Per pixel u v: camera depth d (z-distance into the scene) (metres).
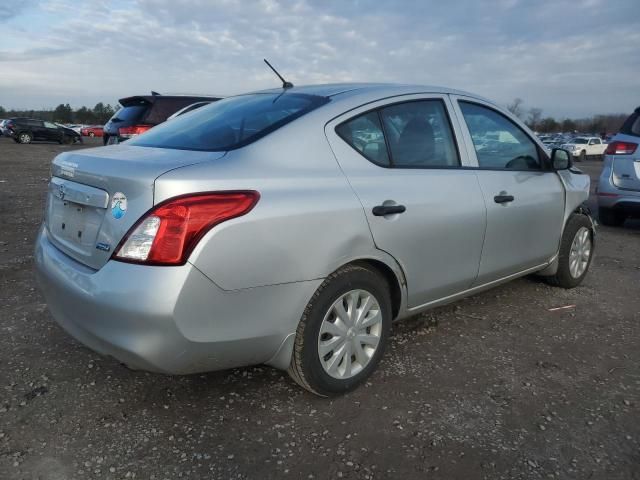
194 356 2.25
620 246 6.62
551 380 3.03
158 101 10.37
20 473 2.19
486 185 3.42
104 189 2.34
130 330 2.15
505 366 3.19
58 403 2.69
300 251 2.42
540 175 4.00
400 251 2.87
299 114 2.75
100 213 2.36
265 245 2.31
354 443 2.42
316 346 2.59
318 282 2.52
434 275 3.13
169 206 2.13
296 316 2.48
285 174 2.47
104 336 2.23
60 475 2.19
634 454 2.39
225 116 3.03
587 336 3.67
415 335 3.60
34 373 2.98
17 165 15.70
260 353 2.45
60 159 2.83
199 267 2.15
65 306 2.43
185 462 2.28
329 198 2.54
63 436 2.44
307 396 2.80
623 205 7.38
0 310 3.85
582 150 37.75
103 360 3.13
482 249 3.41
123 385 2.88
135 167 2.29
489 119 3.70
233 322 2.29
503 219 3.52
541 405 2.77
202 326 2.21
